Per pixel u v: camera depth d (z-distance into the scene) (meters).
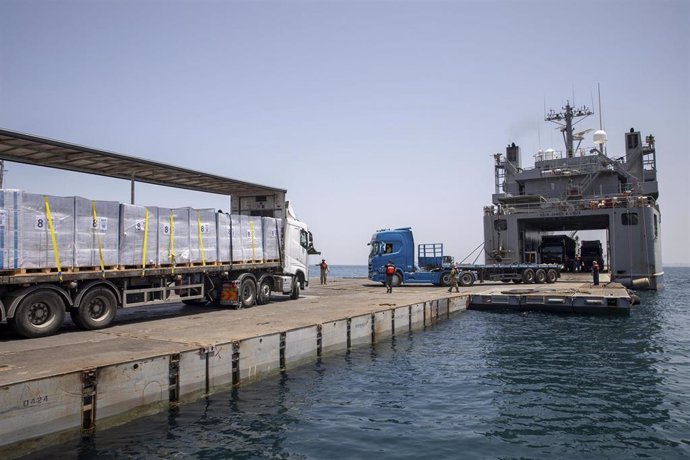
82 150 12.84
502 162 44.06
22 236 10.77
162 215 14.38
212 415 8.89
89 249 12.20
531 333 18.58
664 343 16.30
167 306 19.02
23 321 10.87
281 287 20.11
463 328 20.05
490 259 37.75
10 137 11.43
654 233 34.75
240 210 21.33
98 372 7.92
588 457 7.32
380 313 17.16
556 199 39.88
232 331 12.21
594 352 14.89
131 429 8.07
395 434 8.14
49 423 7.22
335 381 11.48
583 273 42.81
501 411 9.38
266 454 7.23
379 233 33.19
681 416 9.10
